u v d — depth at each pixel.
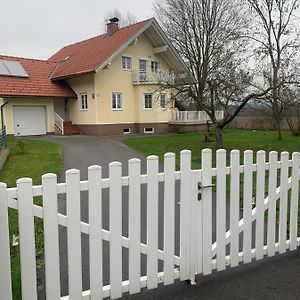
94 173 2.72
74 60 27.62
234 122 34.66
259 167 3.57
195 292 3.11
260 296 3.04
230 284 3.25
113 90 25.86
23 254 2.54
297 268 3.57
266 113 25.41
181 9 30.97
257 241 3.65
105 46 26.33
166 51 27.91
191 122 28.02
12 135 23.53
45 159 12.05
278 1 22.55
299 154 3.85
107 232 2.83
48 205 2.58
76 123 26.86
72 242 2.70
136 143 18.12
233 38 24.75
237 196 3.46
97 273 2.83
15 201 2.48
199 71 29.91
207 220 3.30
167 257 3.13
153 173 2.99
